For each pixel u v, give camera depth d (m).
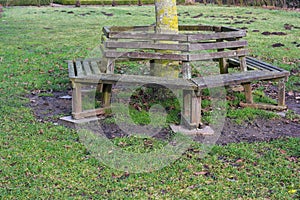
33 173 3.35
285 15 15.45
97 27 12.98
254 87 6.18
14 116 4.74
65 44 9.90
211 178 3.29
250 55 8.41
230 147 3.87
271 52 8.76
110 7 20.28
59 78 6.64
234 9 17.92
